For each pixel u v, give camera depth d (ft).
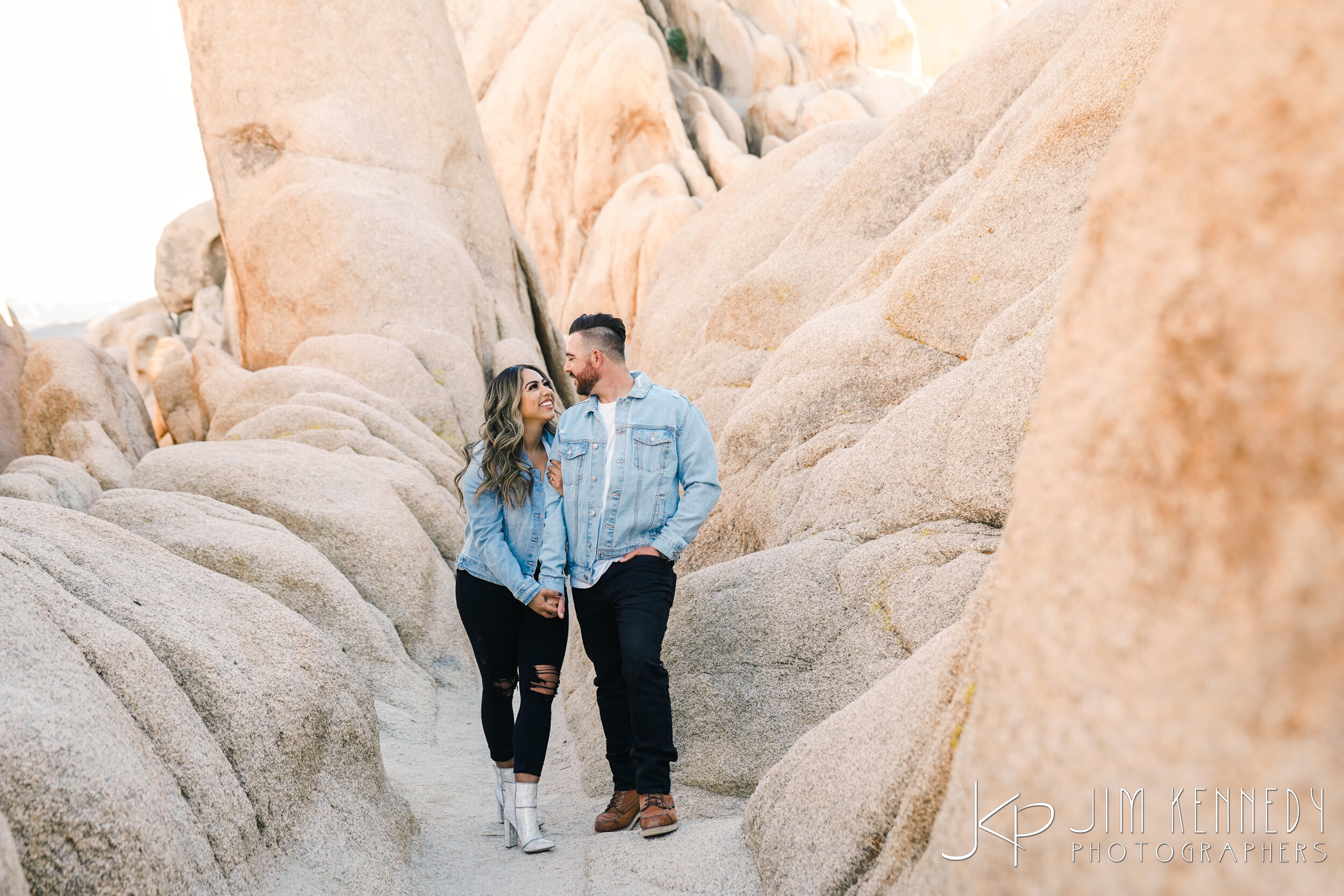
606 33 63.52
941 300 15.83
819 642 12.18
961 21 77.92
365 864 8.89
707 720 12.14
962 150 22.99
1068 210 14.89
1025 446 4.69
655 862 9.71
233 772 7.73
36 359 33.55
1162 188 3.75
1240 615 3.30
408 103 39.29
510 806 11.06
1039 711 4.08
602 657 11.43
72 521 9.76
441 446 28.55
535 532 11.78
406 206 36.91
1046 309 13.00
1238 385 3.31
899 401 15.94
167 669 7.83
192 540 15.84
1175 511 3.52
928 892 4.89
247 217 37.47
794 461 16.35
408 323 34.22
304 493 19.03
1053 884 3.85
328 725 9.75
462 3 72.64
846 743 8.15
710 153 59.11
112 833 5.68
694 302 31.48
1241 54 3.51
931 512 12.73
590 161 62.28
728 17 65.46
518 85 68.08
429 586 19.40
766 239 30.78
